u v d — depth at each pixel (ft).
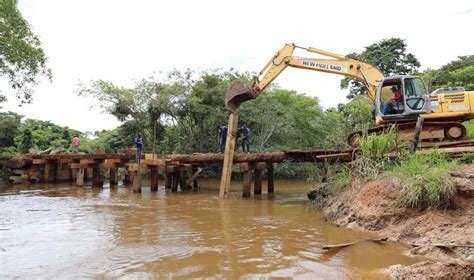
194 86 84.43
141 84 84.99
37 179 68.08
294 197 47.62
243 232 25.34
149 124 88.28
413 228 22.00
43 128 113.29
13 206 38.27
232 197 47.50
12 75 65.16
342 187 32.83
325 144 69.36
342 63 43.65
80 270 17.08
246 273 16.52
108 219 30.55
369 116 68.03
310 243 22.04
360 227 25.40
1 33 60.08
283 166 77.51
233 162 49.47
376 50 104.53
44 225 28.02
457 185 22.27
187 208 37.06
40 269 17.29
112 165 57.67
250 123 84.53
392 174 26.00
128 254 19.79
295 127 88.02
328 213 30.81
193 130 86.94
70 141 110.22
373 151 30.12
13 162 67.21
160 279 15.78
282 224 28.25
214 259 18.75
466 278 14.46
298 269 17.06
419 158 27.09
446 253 18.33
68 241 22.84
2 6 59.11
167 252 20.15
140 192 52.24
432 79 86.89
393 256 18.94
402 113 36.88
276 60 45.75
